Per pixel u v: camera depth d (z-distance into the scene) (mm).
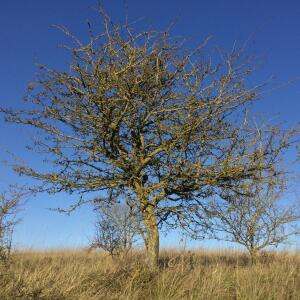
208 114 11680
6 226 14078
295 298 9695
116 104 11492
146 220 11930
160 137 12016
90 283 9523
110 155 12195
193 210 11898
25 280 8789
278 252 14664
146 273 10055
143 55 11664
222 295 9484
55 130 12391
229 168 11648
